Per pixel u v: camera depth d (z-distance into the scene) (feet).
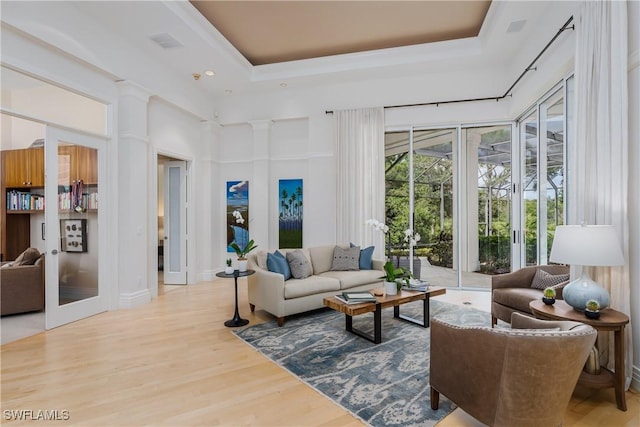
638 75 7.71
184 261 19.27
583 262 7.22
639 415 6.72
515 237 16.97
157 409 6.92
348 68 17.37
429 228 18.42
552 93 13.19
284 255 14.69
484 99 16.92
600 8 8.31
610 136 8.05
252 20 14.11
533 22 13.05
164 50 15.19
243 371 8.57
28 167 15.89
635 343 7.73
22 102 10.87
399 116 18.29
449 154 18.13
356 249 15.93
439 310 13.88
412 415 6.71
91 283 13.39
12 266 13.70
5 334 11.16
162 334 11.20
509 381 5.39
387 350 9.88
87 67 12.73
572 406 7.06
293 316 13.30
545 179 14.10
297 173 20.27
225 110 20.95
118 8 12.12
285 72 18.25
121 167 14.32
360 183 18.47
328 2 12.88
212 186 20.59
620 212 7.74
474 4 13.08
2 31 9.96
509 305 10.83
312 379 8.15
